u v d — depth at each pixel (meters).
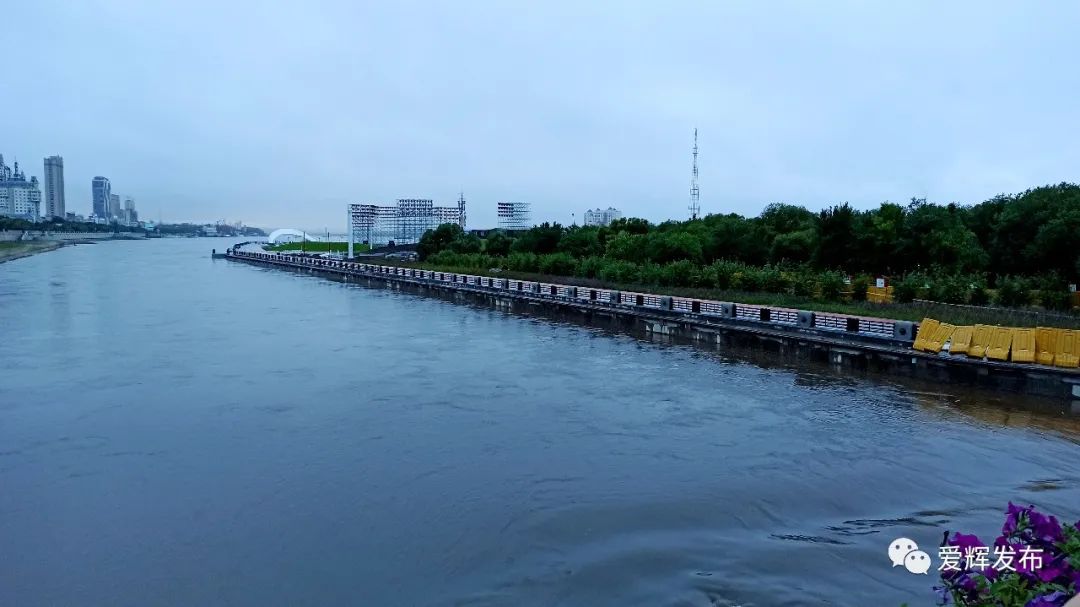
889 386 25.22
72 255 143.38
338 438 19.30
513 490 15.41
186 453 18.08
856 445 18.34
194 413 21.94
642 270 55.59
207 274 91.06
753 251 55.34
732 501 14.69
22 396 24.14
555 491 15.34
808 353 30.67
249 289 69.19
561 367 29.16
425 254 99.06
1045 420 20.52
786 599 10.73
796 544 12.67
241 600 11.10
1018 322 29.31
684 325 37.12
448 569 11.96
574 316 45.75
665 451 18.00
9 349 33.56
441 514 14.19
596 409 22.20
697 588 11.12
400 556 12.45
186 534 13.42
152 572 12.03
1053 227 37.53
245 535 13.36
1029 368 23.22
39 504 14.87
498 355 32.09
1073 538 5.23
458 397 23.89
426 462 17.28
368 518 14.05
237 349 33.81
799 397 23.62
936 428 19.83
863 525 13.49
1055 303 32.62
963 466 16.69
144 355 32.09
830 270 45.19
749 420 20.83
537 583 11.41
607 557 12.23
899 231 45.50
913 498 14.81
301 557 12.46
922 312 33.34
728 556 12.22
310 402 23.30
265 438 19.34
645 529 13.38
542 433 19.67
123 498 15.15
